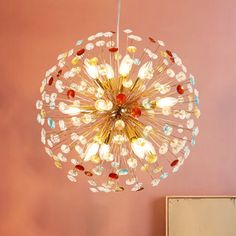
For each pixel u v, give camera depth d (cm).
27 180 279
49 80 150
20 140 281
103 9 285
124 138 150
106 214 275
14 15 287
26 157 280
